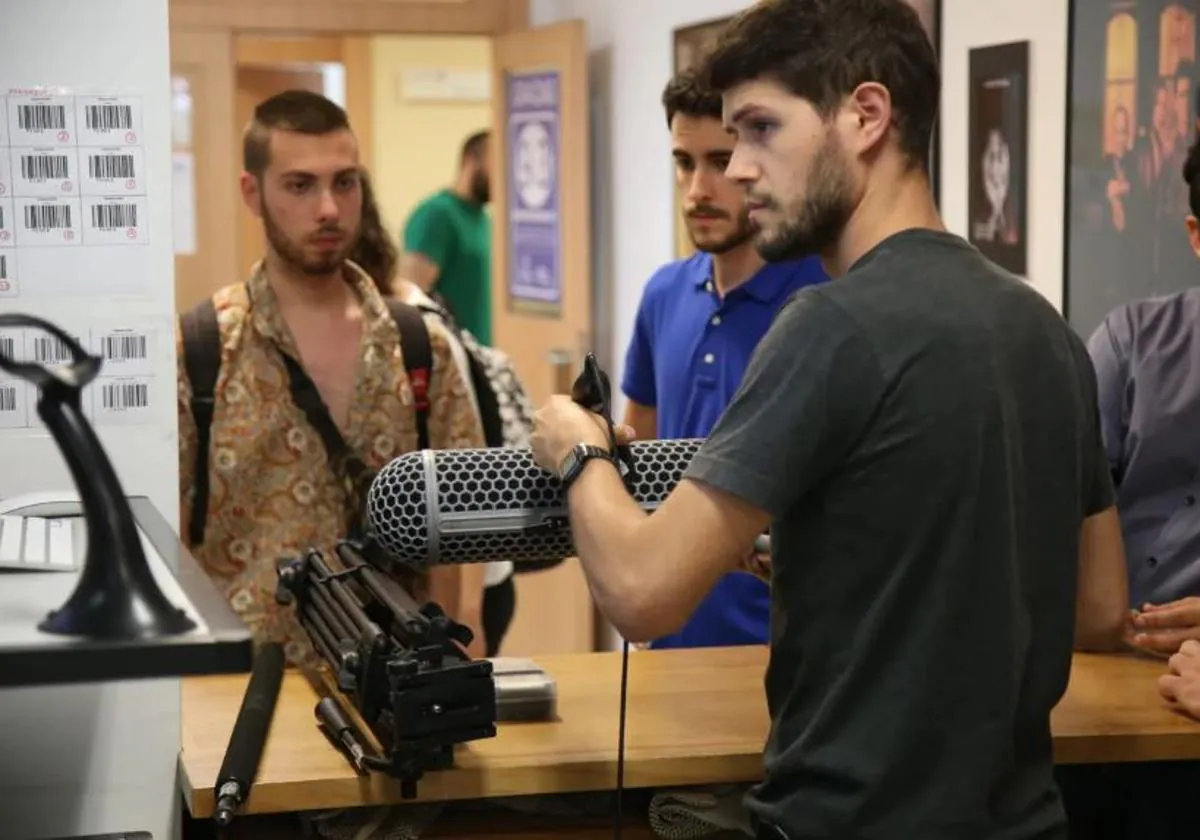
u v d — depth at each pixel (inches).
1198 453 77.7
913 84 54.3
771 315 92.8
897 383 51.4
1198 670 66.7
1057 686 55.9
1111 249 97.7
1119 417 81.7
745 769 62.5
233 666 38.0
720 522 51.7
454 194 219.1
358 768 59.6
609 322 189.2
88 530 39.0
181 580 43.3
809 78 53.7
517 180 197.5
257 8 202.2
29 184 62.8
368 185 103.5
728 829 66.0
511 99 197.8
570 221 181.9
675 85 91.9
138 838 60.8
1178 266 90.7
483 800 66.4
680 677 73.6
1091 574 63.2
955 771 52.2
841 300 52.1
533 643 195.9
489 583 108.9
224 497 88.1
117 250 63.9
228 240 209.0
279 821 65.0
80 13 62.6
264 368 89.0
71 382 39.4
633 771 61.6
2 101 62.2
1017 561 53.4
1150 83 93.1
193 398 87.8
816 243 55.9
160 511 64.6
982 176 112.9
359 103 281.9
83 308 63.8
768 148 54.9
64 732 63.7
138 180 63.9
